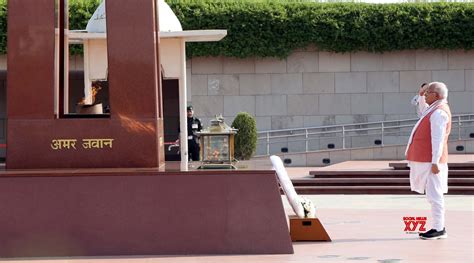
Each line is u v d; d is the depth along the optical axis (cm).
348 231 1241
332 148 3019
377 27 3006
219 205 1003
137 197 1003
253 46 2997
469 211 1538
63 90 1145
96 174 1006
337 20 3008
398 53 3048
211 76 3044
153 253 996
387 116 3045
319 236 1122
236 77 3045
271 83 3048
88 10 2930
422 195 1945
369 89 3047
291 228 1122
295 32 3006
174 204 1002
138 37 1070
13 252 993
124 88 1071
